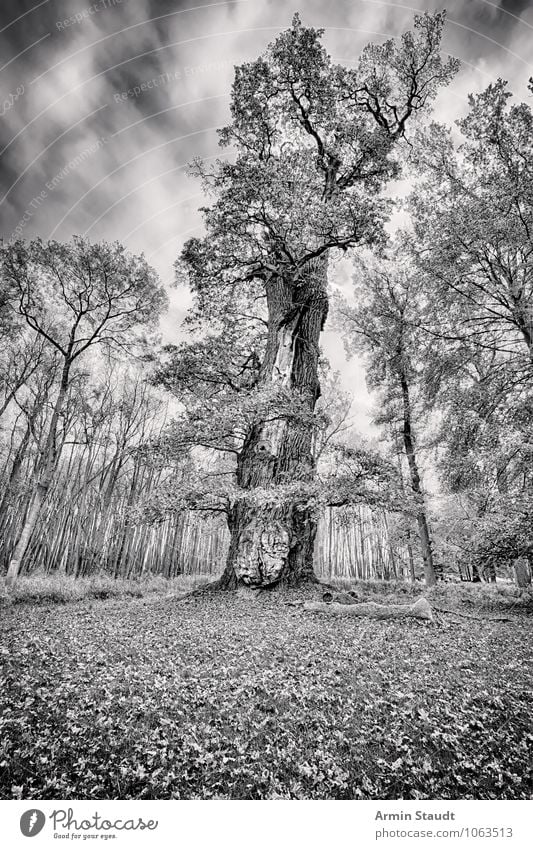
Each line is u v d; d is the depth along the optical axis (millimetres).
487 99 12086
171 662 6082
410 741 4227
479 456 10977
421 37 15391
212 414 11812
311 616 9312
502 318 12547
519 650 7066
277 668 5934
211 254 14211
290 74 14016
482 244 11367
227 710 4715
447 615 10234
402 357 17484
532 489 10094
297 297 15734
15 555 15062
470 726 4500
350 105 16672
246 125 13906
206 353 14203
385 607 9836
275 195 11195
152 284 19906
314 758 3943
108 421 25734
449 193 13641
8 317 20156
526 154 11914
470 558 12023
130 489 26219
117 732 4246
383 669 6004
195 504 11984
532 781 3709
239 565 11867
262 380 13961
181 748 4031
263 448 13180
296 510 13055
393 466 12328
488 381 12180
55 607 11281
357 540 37812
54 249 17609
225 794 3514
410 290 17875
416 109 17250
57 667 5828
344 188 14977
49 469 17375
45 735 4148
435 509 16906
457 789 3625
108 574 21984
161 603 11375
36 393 24172
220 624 8391
